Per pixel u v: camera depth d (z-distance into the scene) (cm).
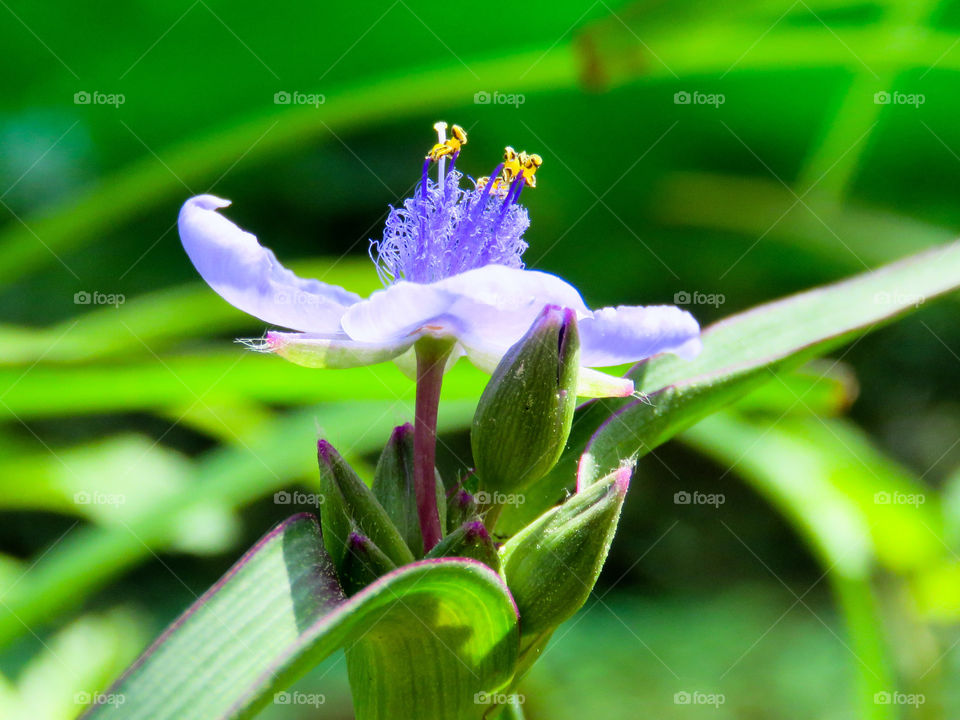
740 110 32
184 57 25
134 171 21
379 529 11
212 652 11
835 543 18
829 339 13
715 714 33
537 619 11
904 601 19
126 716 11
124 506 23
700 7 15
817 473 19
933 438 47
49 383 16
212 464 19
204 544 24
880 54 19
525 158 13
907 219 31
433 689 11
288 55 25
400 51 25
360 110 21
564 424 11
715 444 19
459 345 12
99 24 23
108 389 16
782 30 24
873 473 19
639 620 41
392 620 11
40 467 23
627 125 33
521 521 13
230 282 12
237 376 16
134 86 26
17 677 25
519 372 11
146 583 41
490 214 13
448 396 16
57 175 34
